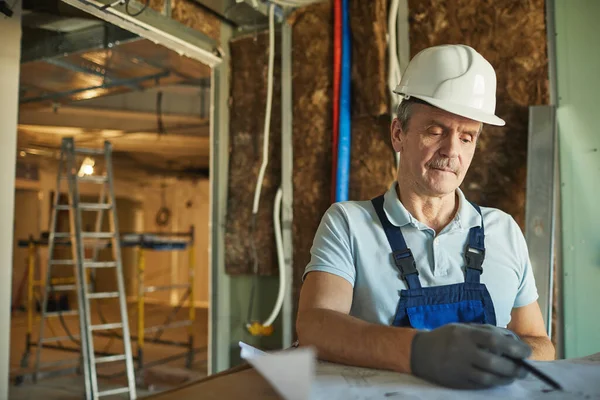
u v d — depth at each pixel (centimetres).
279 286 258
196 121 480
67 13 277
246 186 267
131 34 282
